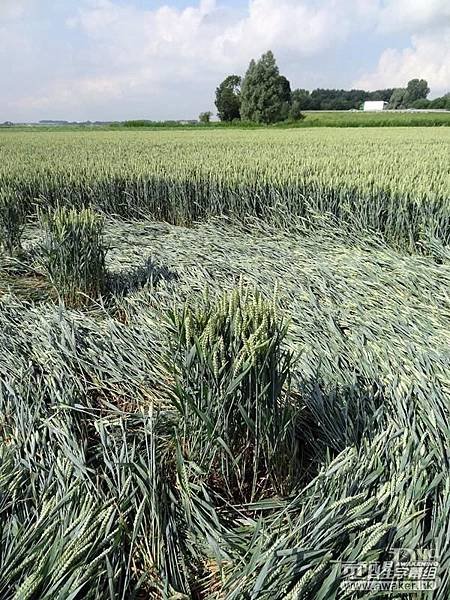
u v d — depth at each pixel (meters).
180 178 7.85
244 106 59.22
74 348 3.17
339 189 6.80
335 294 4.18
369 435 2.41
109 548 1.73
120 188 8.15
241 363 2.04
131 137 23.25
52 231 4.45
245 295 2.27
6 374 2.94
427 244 5.58
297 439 2.57
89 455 2.43
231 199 7.41
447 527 1.84
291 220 6.91
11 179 8.05
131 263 5.31
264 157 10.81
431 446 2.29
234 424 2.18
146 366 3.08
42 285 4.92
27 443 2.40
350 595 1.61
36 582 1.55
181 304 4.10
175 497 2.18
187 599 1.77
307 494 2.10
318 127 40.19
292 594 1.53
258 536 1.95
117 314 4.26
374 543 1.66
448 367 2.94
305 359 3.09
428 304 4.02
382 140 18.09
